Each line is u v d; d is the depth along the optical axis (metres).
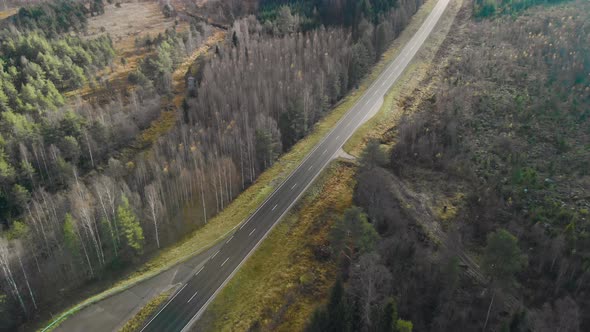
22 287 70.75
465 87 112.81
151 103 121.62
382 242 68.25
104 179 87.25
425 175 89.38
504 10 144.12
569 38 117.88
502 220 76.12
